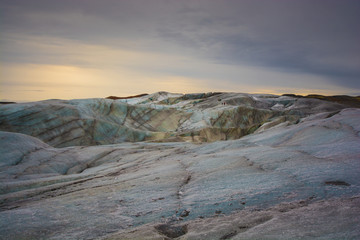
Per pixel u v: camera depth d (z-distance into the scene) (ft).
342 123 68.59
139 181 37.11
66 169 70.13
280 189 24.85
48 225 20.38
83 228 19.44
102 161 77.92
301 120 118.52
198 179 33.83
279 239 13.83
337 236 13.37
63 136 165.17
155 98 382.22
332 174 27.81
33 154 74.95
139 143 112.78
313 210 18.04
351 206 17.95
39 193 37.91
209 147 73.00
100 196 29.63
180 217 20.48
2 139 77.05
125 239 16.08
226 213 20.31
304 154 41.73
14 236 18.34
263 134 87.71
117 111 229.45
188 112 258.98
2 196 36.42
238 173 34.22
